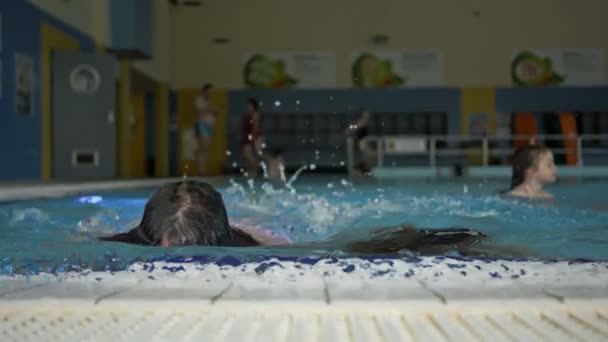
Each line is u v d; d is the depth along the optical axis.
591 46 16.17
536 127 15.87
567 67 16.22
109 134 9.27
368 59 16.33
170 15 16.28
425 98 16.33
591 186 6.38
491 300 1.32
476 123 16.31
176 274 1.62
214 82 16.38
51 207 3.95
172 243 2.17
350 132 12.46
